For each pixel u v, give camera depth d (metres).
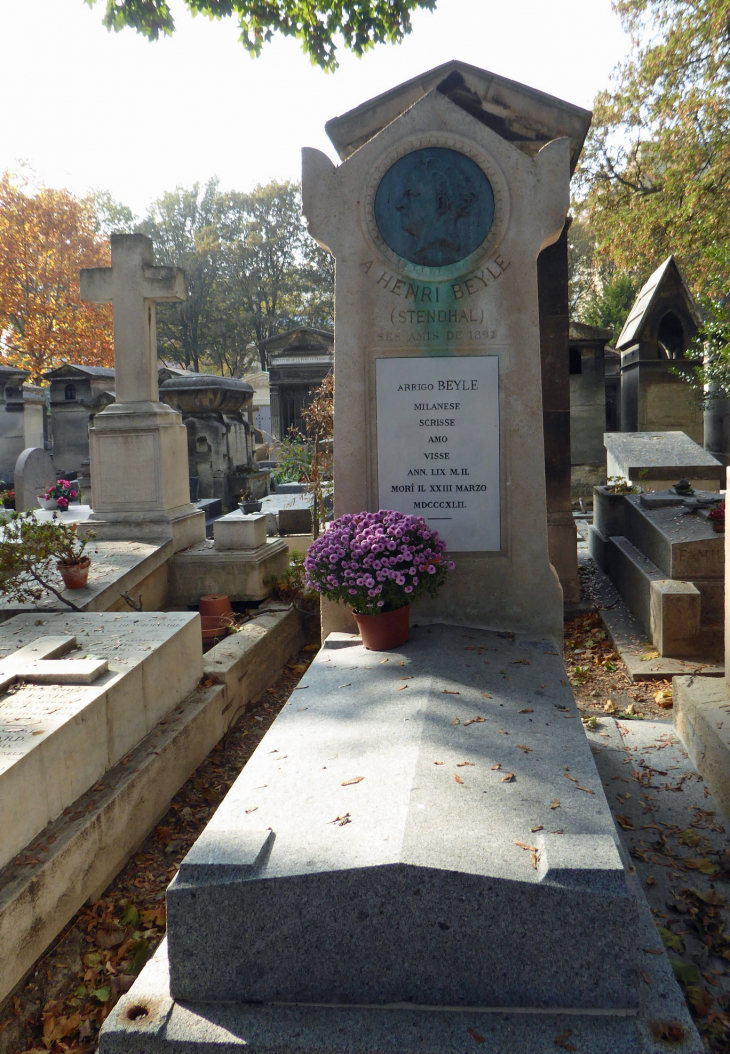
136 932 3.05
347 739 2.99
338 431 4.58
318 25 8.44
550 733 3.07
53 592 5.27
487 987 2.17
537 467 4.48
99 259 34.62
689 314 13.01
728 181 17.80
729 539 4.09
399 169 4.38
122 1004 2.26
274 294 47.47
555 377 6.87
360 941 2.20
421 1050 2.02
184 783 4.24
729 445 12.41
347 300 4.50
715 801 3.66
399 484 4.57
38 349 32.03
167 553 6.73
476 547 4.55
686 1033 2.04
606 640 6.38
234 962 2.24
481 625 4.57
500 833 2.33
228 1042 2.09
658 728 4.56
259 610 6.52
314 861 2.23
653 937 2.45
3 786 2.81
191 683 4.72
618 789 3.80
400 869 2.16
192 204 47.56
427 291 4.44
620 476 8.95
